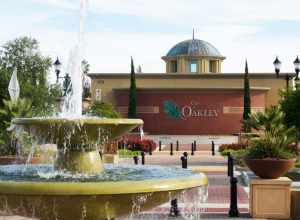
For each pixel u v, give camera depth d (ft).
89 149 28.78
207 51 202.49
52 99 144.66
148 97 176.04
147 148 118.52
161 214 41.39
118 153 95.66
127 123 27.94
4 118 61.87
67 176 27.25
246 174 66.69
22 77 170.40
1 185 22.44
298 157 78.64
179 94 175.11
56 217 23.56
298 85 107.76
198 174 27.61
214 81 186.60
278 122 63.31
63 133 27.50
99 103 148.77
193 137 167.32
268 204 40.52
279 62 102.47
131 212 24.08
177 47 206.08
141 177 26.32
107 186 22.39
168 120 175.32
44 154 53.47
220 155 115.75
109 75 187.42
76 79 34.99
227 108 174.70
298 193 40.50
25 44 179.22
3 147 58.59
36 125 27.40
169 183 23.81
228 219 40.29
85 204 22.68
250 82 185.88
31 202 22.72
